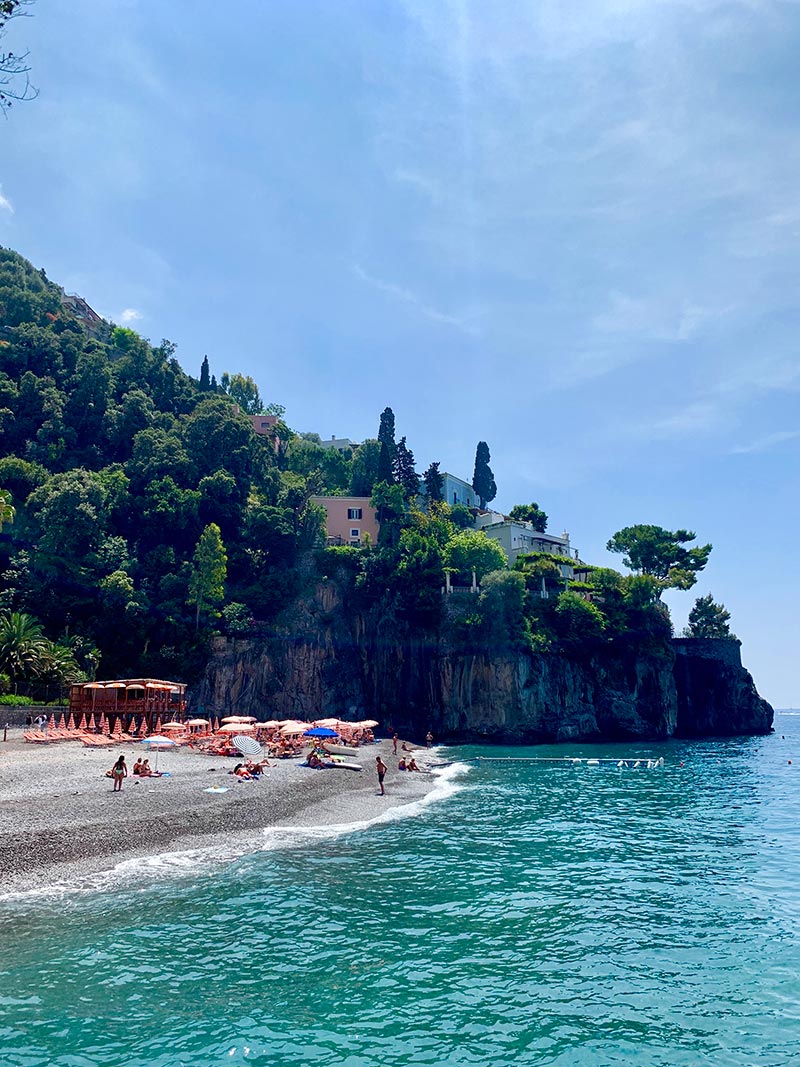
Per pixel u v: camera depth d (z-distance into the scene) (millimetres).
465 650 91938
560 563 116625
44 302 141125
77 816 26922
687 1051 12539
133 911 18859
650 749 83625
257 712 86125
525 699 90000
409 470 127500
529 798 42562
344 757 55062
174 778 38344
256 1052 12062
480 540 104000
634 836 31344
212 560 86750
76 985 14328
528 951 16969
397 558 98688
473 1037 12820
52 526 85250
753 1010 14164
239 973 15172
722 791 47156
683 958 16750
